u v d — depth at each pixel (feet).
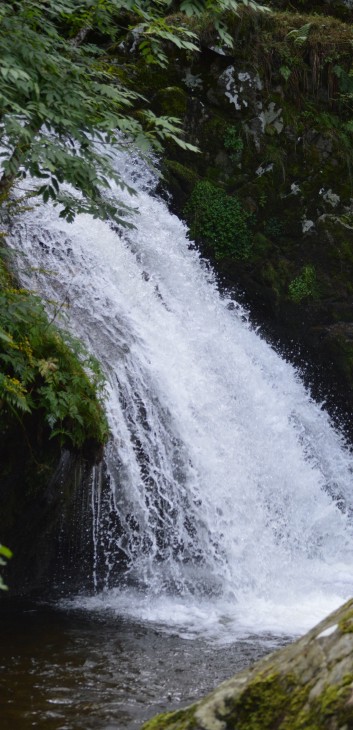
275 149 35.70
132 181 33.65
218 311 32.12
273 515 25.21
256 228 35.50
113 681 14.58
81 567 22.27
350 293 34.94
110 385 21.09
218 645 17.22
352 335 34.09
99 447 18.67
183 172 34.68
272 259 35.29
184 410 23.52
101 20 20.80
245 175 35.60
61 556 21.93
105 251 25.94
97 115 18.49
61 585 21.76
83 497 21.11
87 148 17.63
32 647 16.49
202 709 6.71
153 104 34.76
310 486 27.32
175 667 15.53
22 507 19.67
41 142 16.65
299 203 35.65
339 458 32.27
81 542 21.97
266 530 24.35
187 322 28.43
